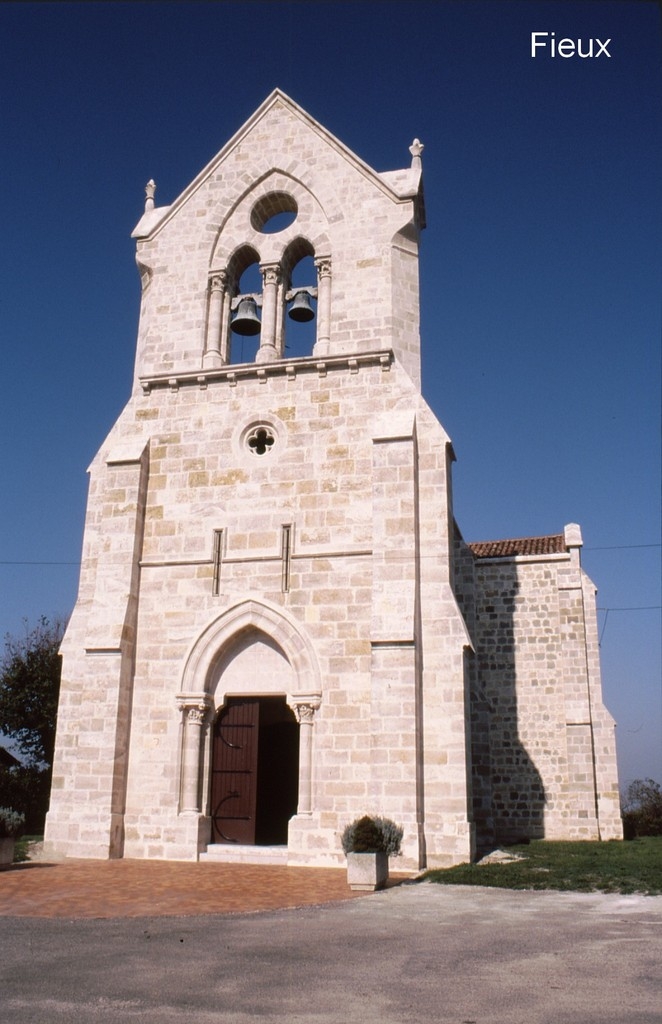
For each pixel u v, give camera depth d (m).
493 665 32.31
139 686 22.81
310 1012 7.89
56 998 8.30
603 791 30.34
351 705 21.34
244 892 15.91
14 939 11.25
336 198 25.64
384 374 23.77
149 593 23.48
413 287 24.94
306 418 23.92
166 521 24.03
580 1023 7.49
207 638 22.75
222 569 23.20
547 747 31.11
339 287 24.84
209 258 26.19
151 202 27.88
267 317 25.23
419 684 21.06
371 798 20.08
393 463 22.45
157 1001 8.23
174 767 22.02
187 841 21.36
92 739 21.95
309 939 11.31
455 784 20.36
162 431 24.88
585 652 31.64
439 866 19.83
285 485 23.50
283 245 25.77
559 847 25.20
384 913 13.53
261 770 28.06
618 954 10.32
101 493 24.77
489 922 12.63
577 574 32.38
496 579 33.19
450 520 22.88
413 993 8.56
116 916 13.17
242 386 24.73
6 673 42.44
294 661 21.95
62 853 21.33
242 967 9.68
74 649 23.44
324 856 20.39
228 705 22.94
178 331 25.70
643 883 16.44
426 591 21.84
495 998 8.37
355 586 22.16
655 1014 7.77
